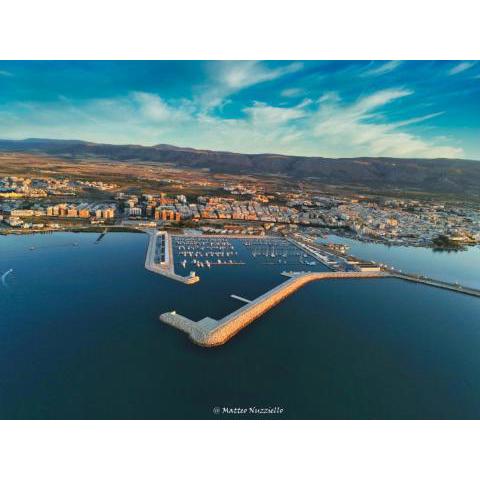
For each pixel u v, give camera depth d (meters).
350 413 105.38
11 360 122.12
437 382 124.94
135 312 163.00
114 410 100.06
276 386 116.12
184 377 117.62
